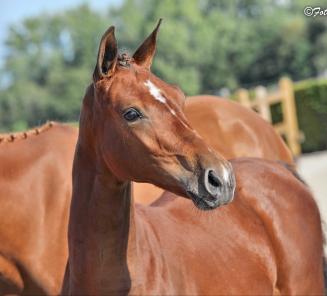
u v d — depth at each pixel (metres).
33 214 7.66
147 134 5.50
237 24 83.12
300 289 7.43
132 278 5.93
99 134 5.80
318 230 7.75
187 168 5.38
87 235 5.89
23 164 7.76
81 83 77.06
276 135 10.73
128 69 5.79
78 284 6.02
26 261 7.64
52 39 85.38
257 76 80.94
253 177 7.60
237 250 6.98
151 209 6.81
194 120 10.22
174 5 83.75
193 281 6.39
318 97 32.88
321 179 21.36
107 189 5.80
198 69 80.31
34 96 76.12
